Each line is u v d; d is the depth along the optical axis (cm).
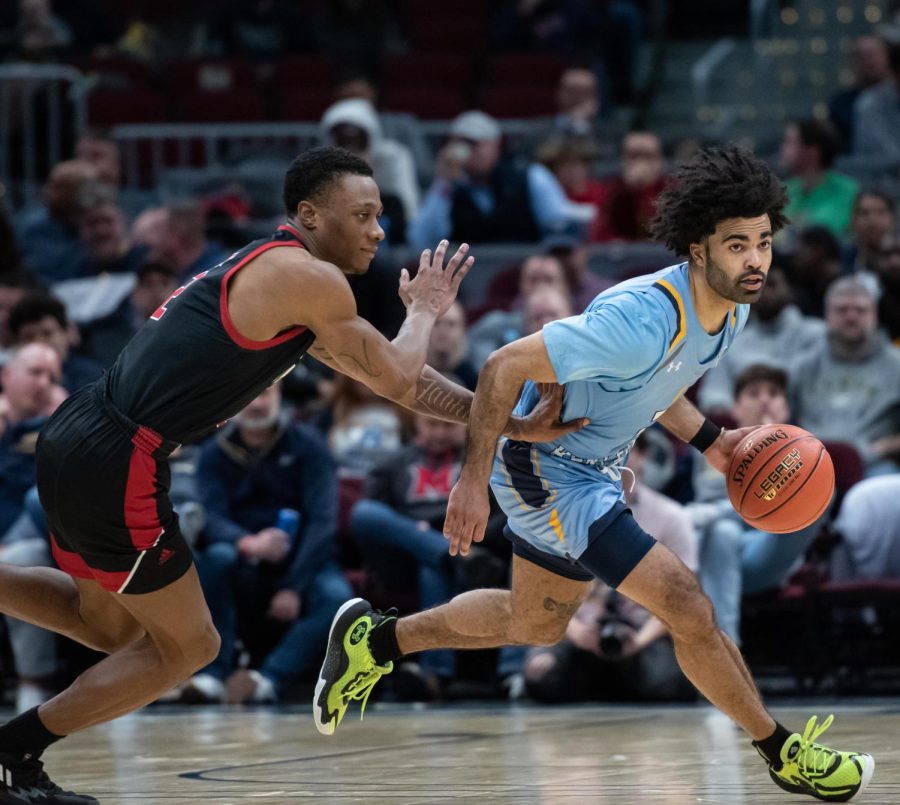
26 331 1256
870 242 1417
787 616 1168
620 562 575
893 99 1797
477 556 1073
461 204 1603
